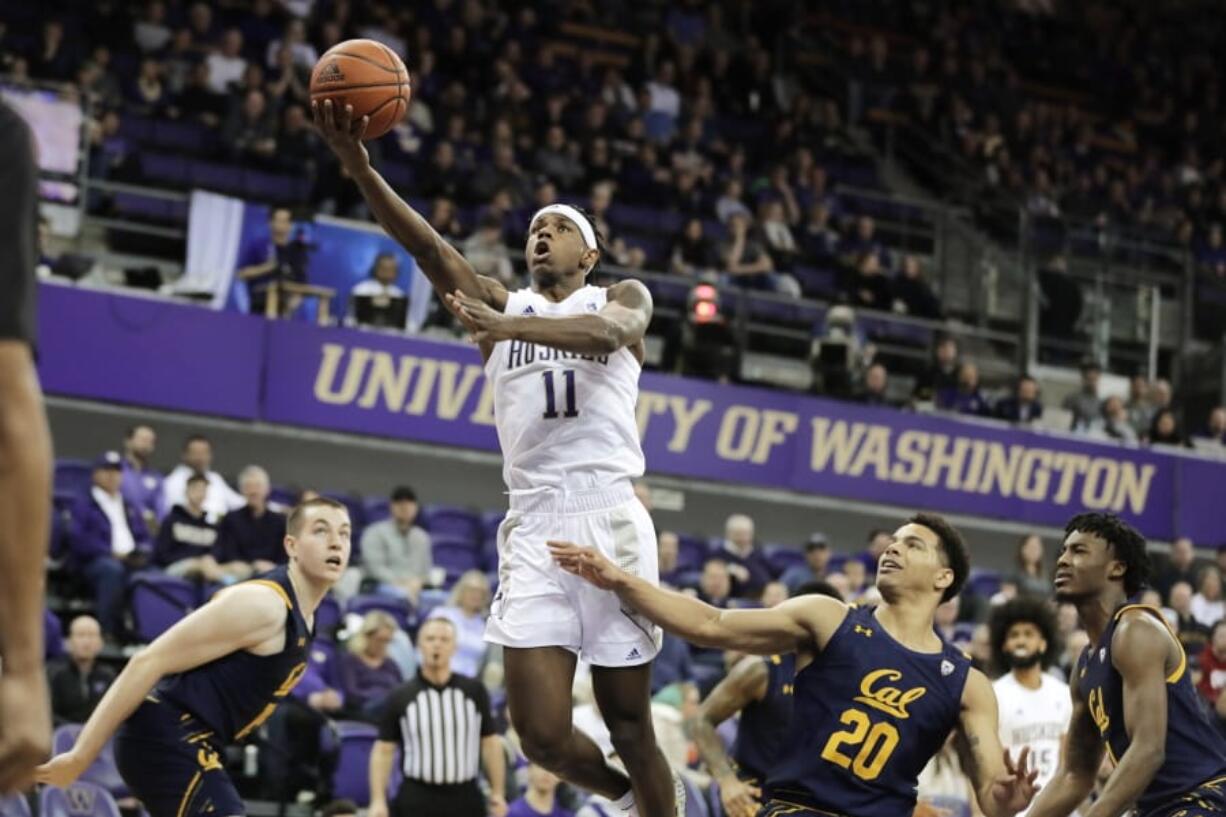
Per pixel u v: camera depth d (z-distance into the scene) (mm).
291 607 5781
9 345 1871
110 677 9820
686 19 22141
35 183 1945
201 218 14227
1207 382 18547
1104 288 18406
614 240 16484
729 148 20062
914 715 5258
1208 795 5633
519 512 5051
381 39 18422
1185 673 5723
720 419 15898
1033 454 17047
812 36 22875
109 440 14211
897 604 5449
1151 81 25750
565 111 18969
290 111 16375
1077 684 5910
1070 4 26125
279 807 9922
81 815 8836
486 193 16734
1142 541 5887
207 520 11742
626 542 4992
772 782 5344
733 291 16359
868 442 16438
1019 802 5094
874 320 17234
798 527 16641
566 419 5004
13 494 1864
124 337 13945
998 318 18328
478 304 4453
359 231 14789
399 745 9094
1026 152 22406
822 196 19500
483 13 19797
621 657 4984
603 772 5172
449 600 11602
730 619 5074
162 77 16672
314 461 15016
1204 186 23797
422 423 14914
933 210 19484
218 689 5719
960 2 24953
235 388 14242
